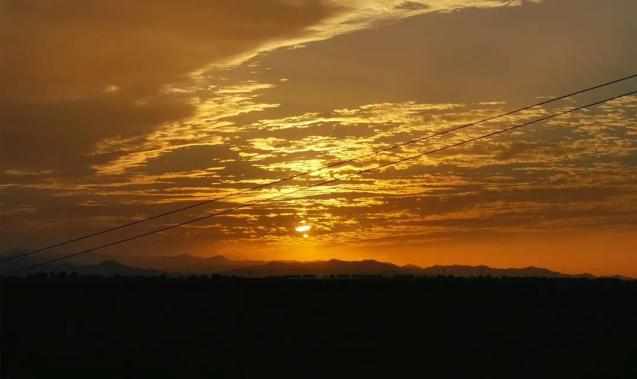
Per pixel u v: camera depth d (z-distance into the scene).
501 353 47.44
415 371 43.28
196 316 52.56
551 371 42.56
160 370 43.31
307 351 47.62
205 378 42.19
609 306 61.34
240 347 47.69
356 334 51.91
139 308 52.81
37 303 51.50
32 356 44.75
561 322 56.25
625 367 41.97
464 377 41.66
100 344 47.19
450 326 54.53
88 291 54.22
